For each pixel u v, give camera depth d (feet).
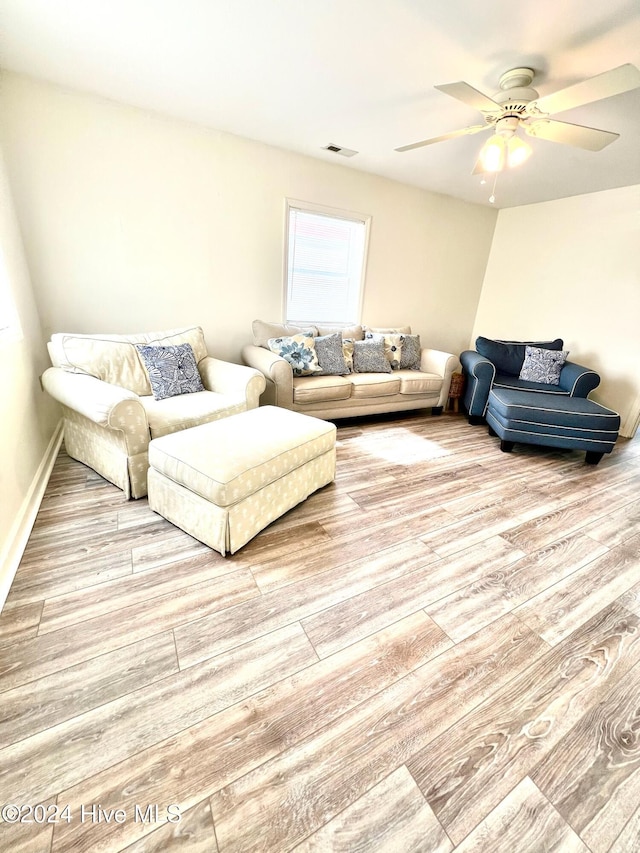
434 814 2.87
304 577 5.25
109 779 2.96
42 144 7.77
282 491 6.36
